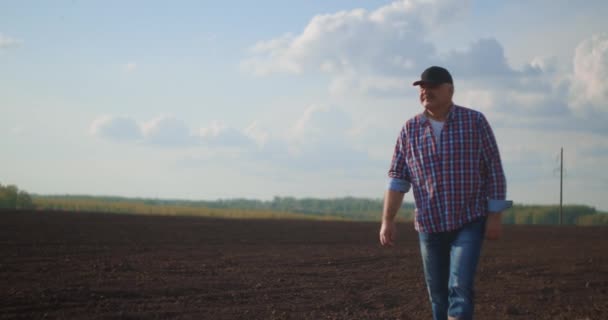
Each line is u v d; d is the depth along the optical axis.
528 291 8.43
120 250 12.14
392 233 4.82
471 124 4.48
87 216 21.61
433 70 4.48
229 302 7.00
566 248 15.62
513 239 18.88
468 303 4.30
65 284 7.74
